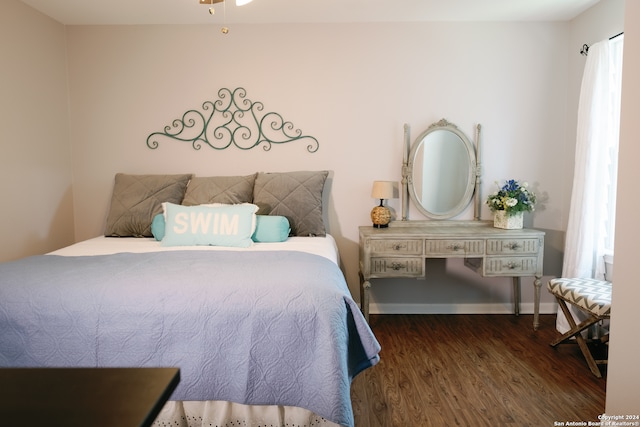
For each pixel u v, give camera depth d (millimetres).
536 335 3221
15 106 3043
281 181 3344
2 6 2908
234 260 2287
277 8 3244
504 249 3250
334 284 1984
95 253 2613
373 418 2105
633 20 1671
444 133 3609
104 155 3678
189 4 3154
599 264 3016
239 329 1800
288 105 3621
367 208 3676
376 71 3594
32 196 3227
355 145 3645
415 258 3227
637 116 1655
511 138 3625
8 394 632
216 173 3680
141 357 1789
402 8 3258
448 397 2307
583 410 2170
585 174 3025
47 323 1791
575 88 3461
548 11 3326
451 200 3650
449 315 3705
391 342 3094
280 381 1790
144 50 3600
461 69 3582
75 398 619
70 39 3588
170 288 1872
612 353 1812
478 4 3184
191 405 1818
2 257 2957
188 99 3633
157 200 3336
